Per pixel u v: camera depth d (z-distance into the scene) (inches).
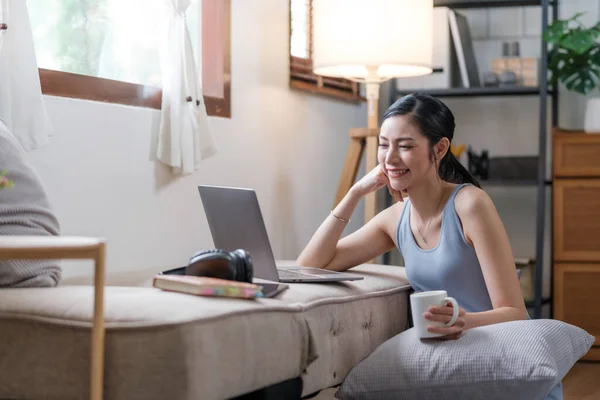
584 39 157.3
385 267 111.4
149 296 67.9
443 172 98.4
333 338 81.3
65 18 112.3
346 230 166.6
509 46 170.6
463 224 90.1
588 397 131.3
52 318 62.9
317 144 157.8
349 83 167.9
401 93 170.6
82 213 101.3
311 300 77.9
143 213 111.5
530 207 180.5
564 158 159.8
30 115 88.7
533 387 76.6
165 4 113.3
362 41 129.4
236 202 84.1
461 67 168.1
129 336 60.6
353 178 146.2
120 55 120.7
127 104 108.3
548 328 83.8
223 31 128.3
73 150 99.7
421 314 80.8
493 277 87.4
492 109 181.6
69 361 62.0
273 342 69.6
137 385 60.6
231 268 73.6
